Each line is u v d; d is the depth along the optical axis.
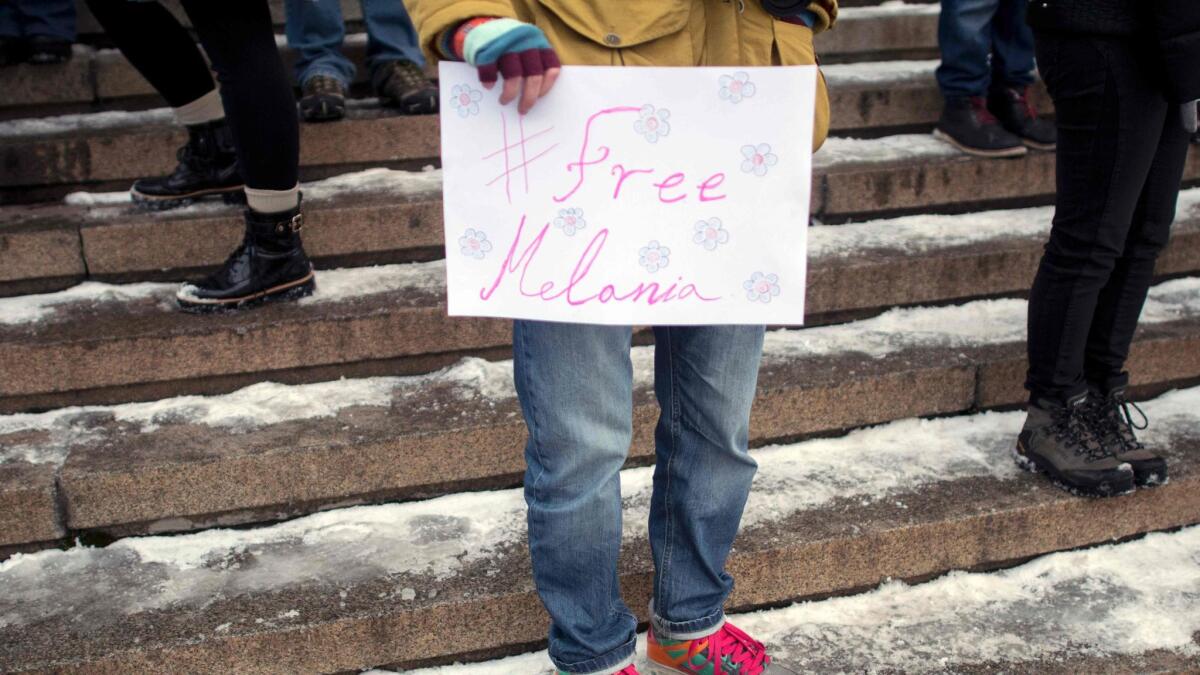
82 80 3.69
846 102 3.82
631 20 1.61
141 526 2.46
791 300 1.67
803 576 2.43
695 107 1.61
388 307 2.84
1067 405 2.61
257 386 2.80
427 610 2.19
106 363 2.68
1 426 2.62
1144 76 2.30
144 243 3.04
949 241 3.34
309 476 2.49
